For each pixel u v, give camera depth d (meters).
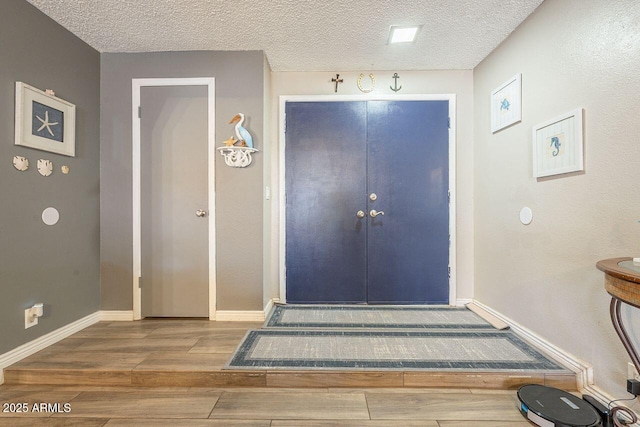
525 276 2.06
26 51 1.84
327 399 1.57
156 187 2.45
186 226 2.45
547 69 1.83
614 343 1.45
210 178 2.43
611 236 1.44
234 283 2.44
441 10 1.92
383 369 1.68
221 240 2.43
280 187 2.81
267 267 2.60
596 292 1.53
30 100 1.85
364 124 2.79
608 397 1.45
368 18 2.00
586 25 1.56
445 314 2.55
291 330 2.21
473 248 2.79
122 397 1.58
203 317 2.46
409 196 2.80
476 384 1.65
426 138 2.79
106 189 2.45
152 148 2.45
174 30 2.14
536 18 1.92
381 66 2.70
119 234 2.45
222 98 2.42
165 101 2.44
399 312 2.60
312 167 2.81
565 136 1.69
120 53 2.44
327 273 2.81
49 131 1.98
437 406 1.51
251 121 2.43
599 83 1.49
